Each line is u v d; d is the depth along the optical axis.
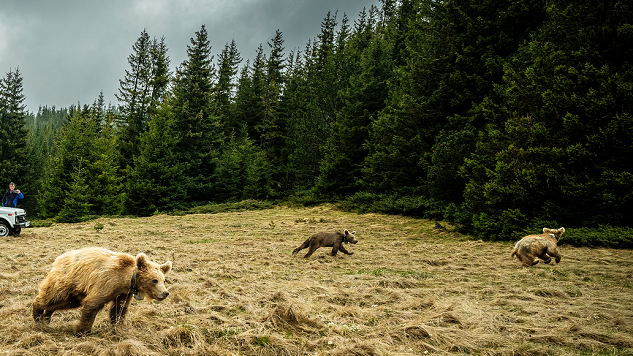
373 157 26.75
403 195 24.53
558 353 4.14
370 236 16.83
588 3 14.80
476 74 22.41
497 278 8.25
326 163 30.89
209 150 41.66
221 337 4.36
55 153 56.94
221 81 56.12
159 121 35.84
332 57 38.59
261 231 18.42
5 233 14.78
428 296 6.63
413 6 40.47
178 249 12.25
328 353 3.94
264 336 4.40
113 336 4.24
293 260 10.58
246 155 39.91
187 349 3.98
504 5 23.00
